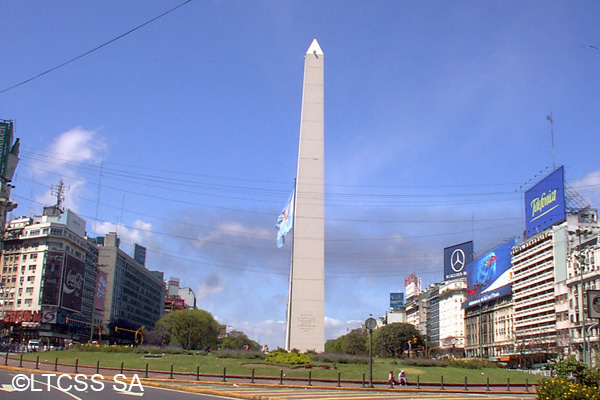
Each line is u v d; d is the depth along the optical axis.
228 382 42.19
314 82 68.94
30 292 133.50
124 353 63.34
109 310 164.50
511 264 139.50
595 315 24.83
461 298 174.25
